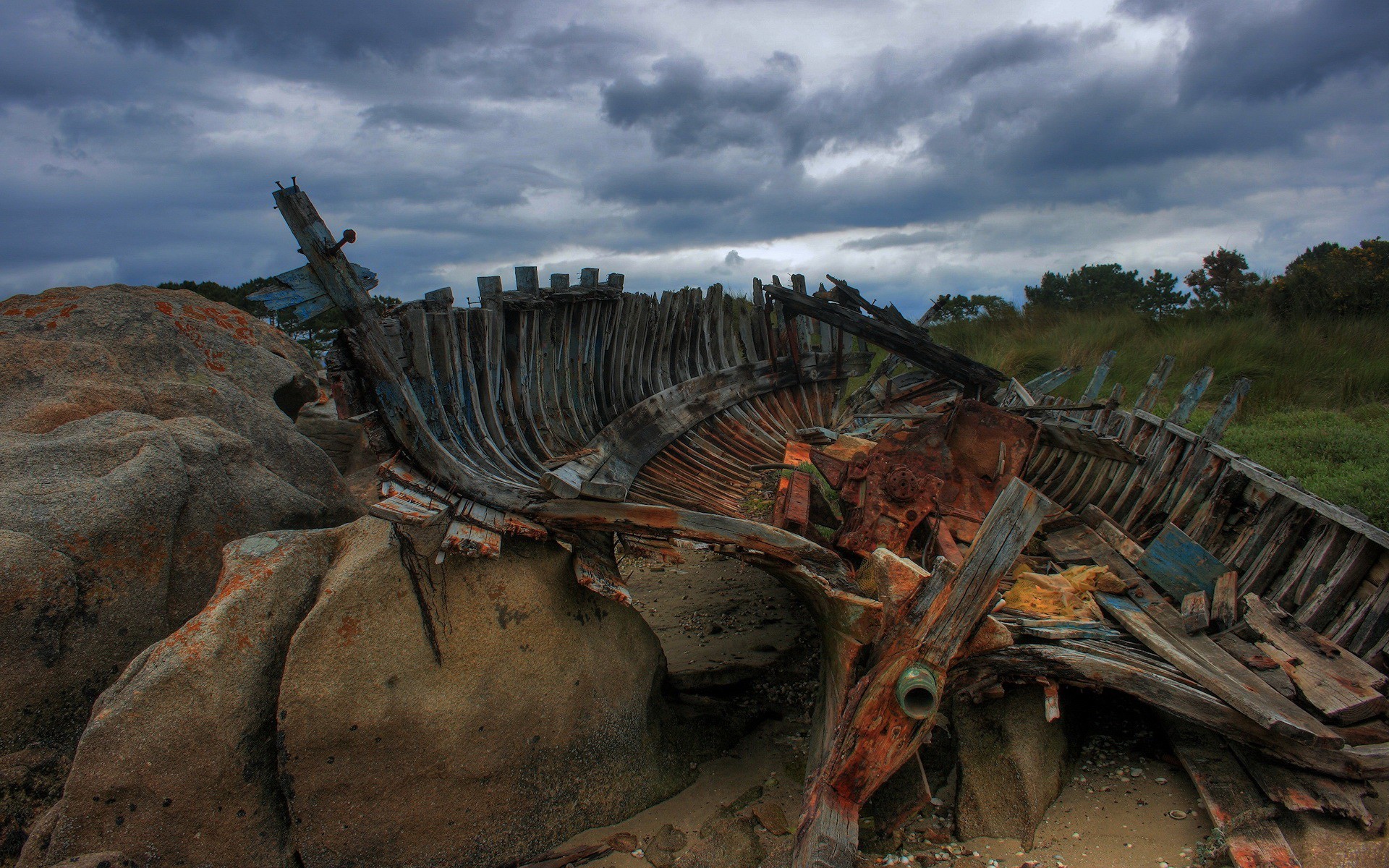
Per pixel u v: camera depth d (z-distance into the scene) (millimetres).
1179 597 4598
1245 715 3467
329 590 3623
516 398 5344
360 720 3561
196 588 5000
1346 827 3301
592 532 4734
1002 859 3562
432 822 3682
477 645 3830
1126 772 4055
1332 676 3723
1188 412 5773
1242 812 3430
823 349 8445
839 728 3471
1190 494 5258
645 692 4602
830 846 3141
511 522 3979
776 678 5543
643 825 4113
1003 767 3859
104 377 6012
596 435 6012
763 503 6637
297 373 8133
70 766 4082
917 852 3682
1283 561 4586
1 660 4008
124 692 3402
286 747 3486
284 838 3531
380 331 3711
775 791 4277
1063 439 5965
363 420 3736
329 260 3588
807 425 7938
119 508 4559
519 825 3854
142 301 7023
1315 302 12828
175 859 3350
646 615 6930
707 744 4727
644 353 7234
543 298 5719
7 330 6242
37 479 4625
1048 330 14312
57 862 3252
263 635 3658
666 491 5746
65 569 4238
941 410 7352
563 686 4031
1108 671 3793
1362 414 9016
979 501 5387
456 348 4477
